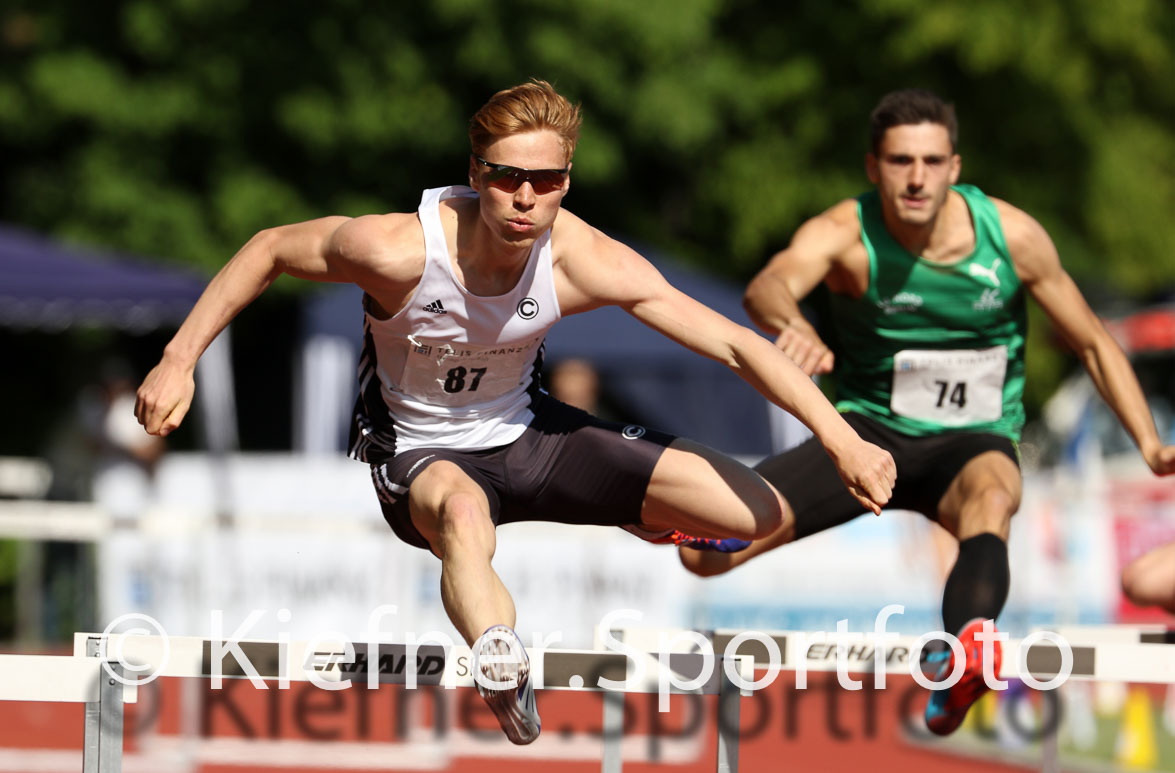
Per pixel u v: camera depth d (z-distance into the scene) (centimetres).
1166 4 5616
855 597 3341
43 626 3547
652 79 4872
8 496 4056
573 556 3170
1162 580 1405
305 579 3134
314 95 4809
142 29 4803
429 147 4941
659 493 1239
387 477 1201
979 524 1379
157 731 2352
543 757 2562
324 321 3775
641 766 2509
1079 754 2662
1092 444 4150
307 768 2405
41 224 5009
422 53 4850
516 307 1138
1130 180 5609
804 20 5288
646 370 3938
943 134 1400
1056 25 5125
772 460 1542
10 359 5809
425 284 1116
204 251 4934
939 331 1493
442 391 1192
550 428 1255
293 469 3484
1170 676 1218
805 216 5300
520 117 1060
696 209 5503
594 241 1155
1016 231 1464
